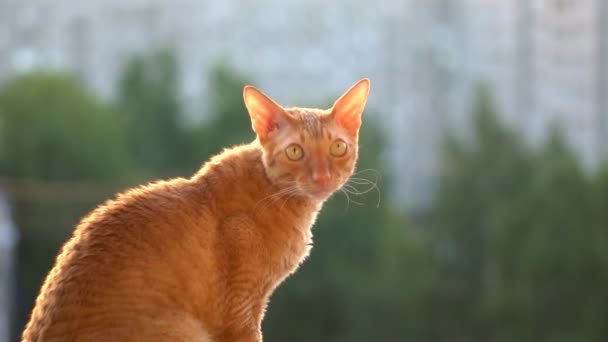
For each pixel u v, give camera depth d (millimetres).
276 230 4383
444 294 22750
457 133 26609
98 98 27375
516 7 32281
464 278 22969
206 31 36031
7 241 18078
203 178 4383
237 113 26781
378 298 22625
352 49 35938
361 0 36094
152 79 27953
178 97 28500
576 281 21578
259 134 4508
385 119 34219
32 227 22016
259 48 36094
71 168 23922
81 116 24438
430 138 34125
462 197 23547
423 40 35250
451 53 34906
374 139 26156
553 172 22203
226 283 4211
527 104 31766
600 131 29375
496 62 33250
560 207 21906
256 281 4297
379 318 22734
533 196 22141
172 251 4039
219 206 4301
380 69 35625
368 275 22734
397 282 22625
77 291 3863
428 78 34938
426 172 33625
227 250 4219
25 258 21891
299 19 36156
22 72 27594
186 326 3969
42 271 21906
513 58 32344
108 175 24312
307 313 22797
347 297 22609
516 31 32312
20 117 24031
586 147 29344
